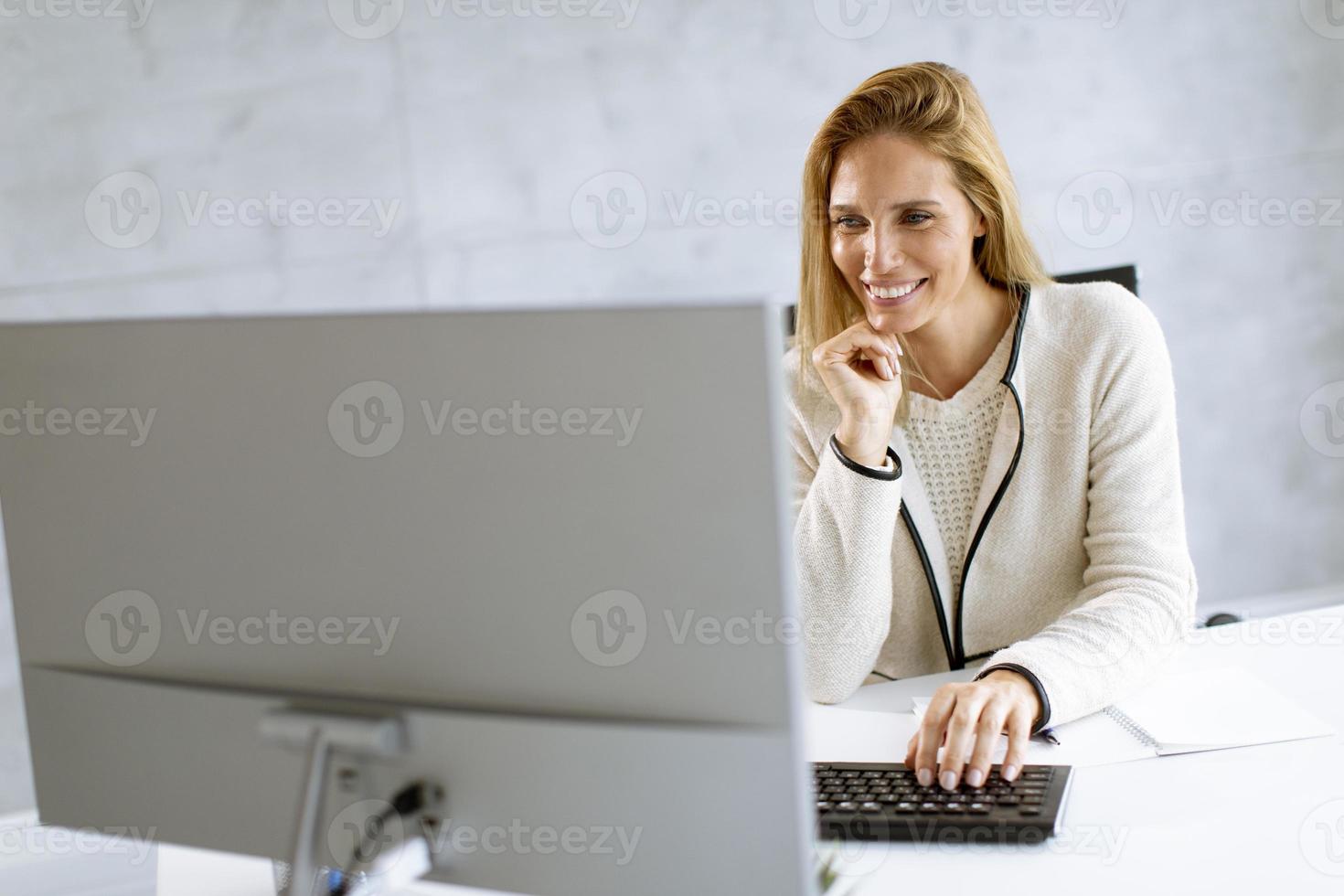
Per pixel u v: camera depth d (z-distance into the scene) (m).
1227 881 1.00
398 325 0.83
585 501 0.81
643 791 0.82
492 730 0.84
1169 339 3.18
